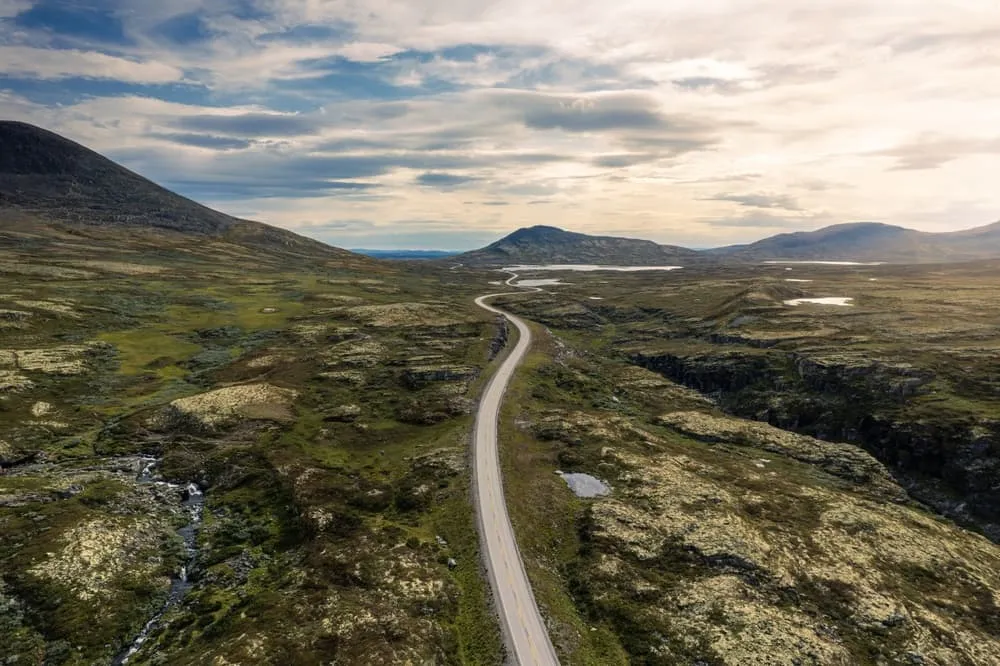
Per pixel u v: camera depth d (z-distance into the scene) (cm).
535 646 4959
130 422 9619
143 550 6309
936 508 8906
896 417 10556
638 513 7350
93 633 5016
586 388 13525
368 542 6512
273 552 6569
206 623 5241
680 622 5344
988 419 9556
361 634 4884
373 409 11088
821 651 4922
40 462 8150
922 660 4972
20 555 5769
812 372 12925
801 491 8388
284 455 8825
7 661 4609
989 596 6091
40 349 12119
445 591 5684
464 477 8094
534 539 6744
